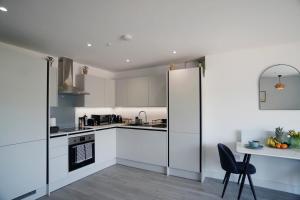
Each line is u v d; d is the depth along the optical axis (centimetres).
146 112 471
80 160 339
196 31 250
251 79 321
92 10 194
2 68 231
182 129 350
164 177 351
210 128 351
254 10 196
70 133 321
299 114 287
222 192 280
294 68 292
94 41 284
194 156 337
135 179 341
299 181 283
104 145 396
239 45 307
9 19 213
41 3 179
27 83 258
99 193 287
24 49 316
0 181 226
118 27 236
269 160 303
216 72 350
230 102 337
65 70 353
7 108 235
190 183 324
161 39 278
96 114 460
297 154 234
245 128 323
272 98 305
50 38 271
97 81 434
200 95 337
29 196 262
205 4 184
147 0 176
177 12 200
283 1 180
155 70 456
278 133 281
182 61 404
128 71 499
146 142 388
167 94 366
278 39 281
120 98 480
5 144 232
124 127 417
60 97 375
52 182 291
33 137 263
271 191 292
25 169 252
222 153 269
